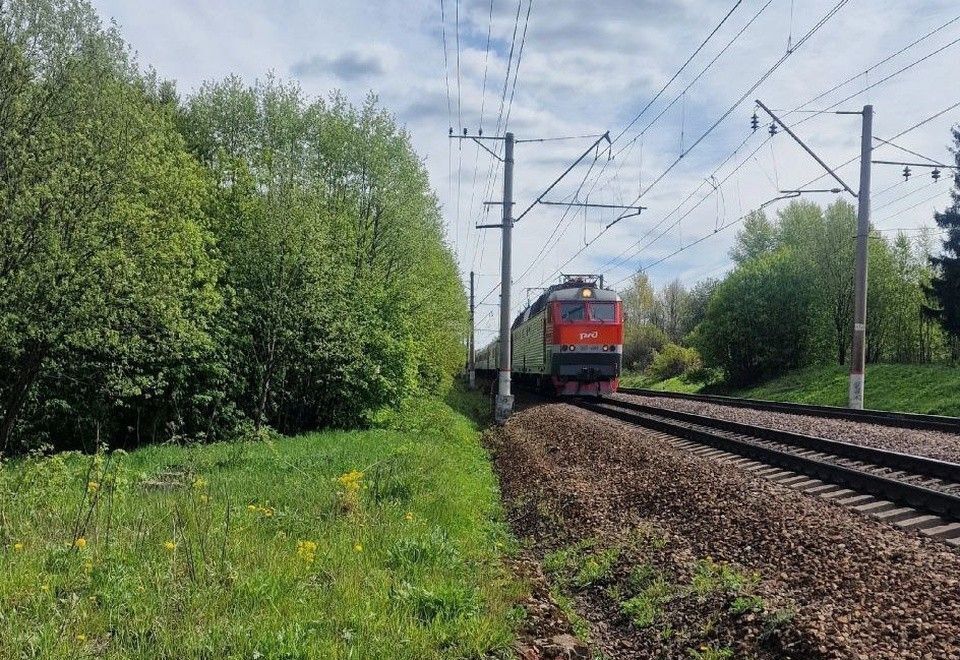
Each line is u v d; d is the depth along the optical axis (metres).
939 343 44.69
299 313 18.48
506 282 22.58
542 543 8.66
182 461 12.08
